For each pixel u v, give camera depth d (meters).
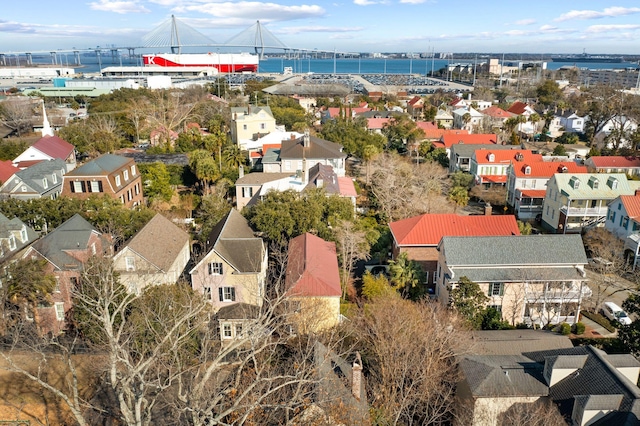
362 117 121.94
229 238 46.91
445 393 32.94
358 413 26.78
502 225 54.50
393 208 71.50
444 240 46.78
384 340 34.12
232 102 150.12
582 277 45.03
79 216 49.06
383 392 30.31
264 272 47.59
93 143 96.88
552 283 45.25
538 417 28.31
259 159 90.06
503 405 30.80
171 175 83.31
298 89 197.00
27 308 42.44
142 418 24.42
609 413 27.34
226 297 44.53
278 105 148.88
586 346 33.31
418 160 98.94
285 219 53.44
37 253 42.75
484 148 92.69
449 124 147.75
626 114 122.31
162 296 34.91
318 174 66.94
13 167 72.12
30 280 40.44
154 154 93.75
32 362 35.41
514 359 33.69
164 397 29.11
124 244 48.91
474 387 31.05
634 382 31.84
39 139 87.81
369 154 87.56
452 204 73.00
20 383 32.94
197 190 82.25
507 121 122.81
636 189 62.84
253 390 28.08
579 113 141.88
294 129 117.69
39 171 68.94
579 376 30.56
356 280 52.88
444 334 35.53
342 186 70.69
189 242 56.78
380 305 39.19
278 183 68.69
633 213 59.12
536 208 75.06
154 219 53.25
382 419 28.16
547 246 46.81
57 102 164.88
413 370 32.28
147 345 30.20
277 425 26.64
